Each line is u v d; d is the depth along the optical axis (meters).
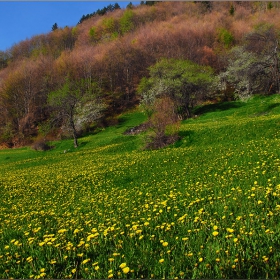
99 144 44.38
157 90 61.69
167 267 5.47
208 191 11.02
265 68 55.94
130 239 6.88
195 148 25.72
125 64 100.94
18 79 91.88
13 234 8.75
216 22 125.12
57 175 22.80
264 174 11.70
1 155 51.09
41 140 55.94
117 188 15.06
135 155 27.67
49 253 6.60
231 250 5.64
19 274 5.96
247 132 27.77
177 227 7.46
